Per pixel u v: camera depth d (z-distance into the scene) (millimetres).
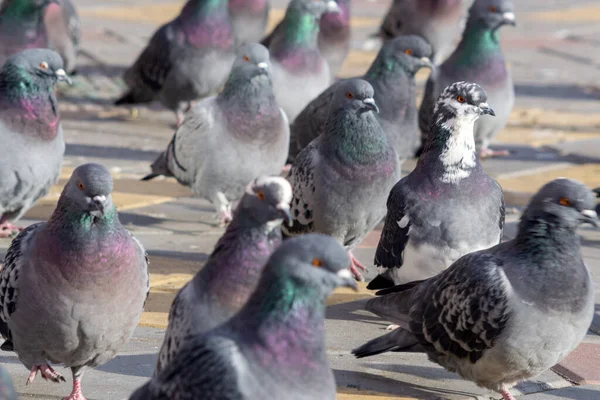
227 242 7703
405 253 10719
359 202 11820
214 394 6051
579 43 32750
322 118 15406
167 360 7953
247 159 13766
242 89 13641
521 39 33156
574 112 23531
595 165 18875
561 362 10219
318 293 6227
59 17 22641
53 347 8828
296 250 6176
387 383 9742
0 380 5559
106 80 25328
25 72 12312
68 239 8375
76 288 8445
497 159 19234
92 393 9312
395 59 14727
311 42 18172
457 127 10391
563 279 8602
